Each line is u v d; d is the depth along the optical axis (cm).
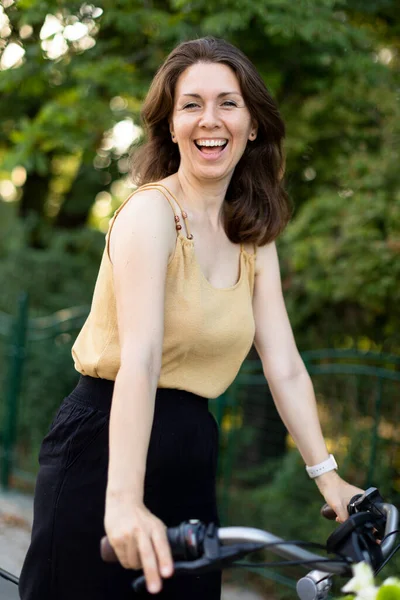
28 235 826
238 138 170
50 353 647
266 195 189
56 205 939
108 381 165
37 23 499
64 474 163
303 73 535
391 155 473
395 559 362
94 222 1015
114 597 160
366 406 488
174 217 162
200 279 164
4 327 631
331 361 524
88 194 873
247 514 471
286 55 513
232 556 121
